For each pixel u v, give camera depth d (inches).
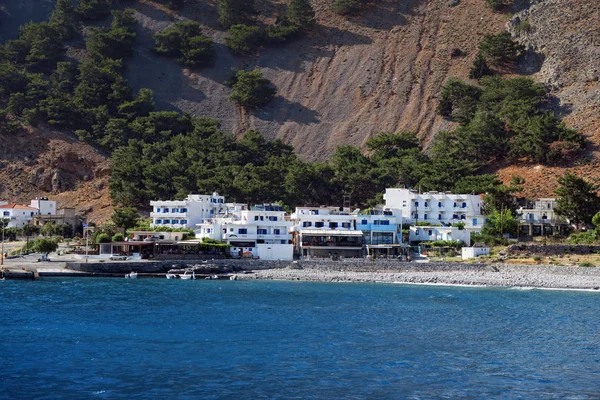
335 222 7568.9
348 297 5137.8
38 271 6284.5
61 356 3230.8
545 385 2878.9
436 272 6387.8
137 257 6879.9
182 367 3078.2
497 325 4074.8
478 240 7578.7
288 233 7460.6
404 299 5059.1
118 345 3449.8
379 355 3321.9
